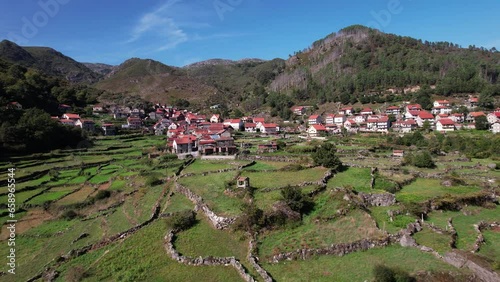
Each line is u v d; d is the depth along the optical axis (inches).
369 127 6515.8
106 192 3085.6
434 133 5477.4
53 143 5029.5
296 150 4121.6
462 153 4183.1
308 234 1784.0
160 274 1577.3
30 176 3735.2
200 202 2314.2
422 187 2677.2
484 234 1809.8
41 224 2645.2
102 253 1903.3
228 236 1867.6
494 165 3422.7
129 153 4899.1
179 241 1855.3
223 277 1502.2
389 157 3939.5
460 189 2541.8
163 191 2815.0
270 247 1699.1
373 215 2018.9
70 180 3654.0
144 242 1914.4
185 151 4525.1
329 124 6870.1
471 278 1310.3
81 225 2509.8
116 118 7805.1
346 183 2608.3
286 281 1418.6
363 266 1475.1
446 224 1909.4
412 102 7667.3
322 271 1471.5
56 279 1688.0
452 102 7190.0
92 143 5477.4
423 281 1310.3
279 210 1940.2
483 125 5556.1
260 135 6225.4
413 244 1628.9
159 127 6973.4
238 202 2223.2
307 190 2335.1
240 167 3265.3
